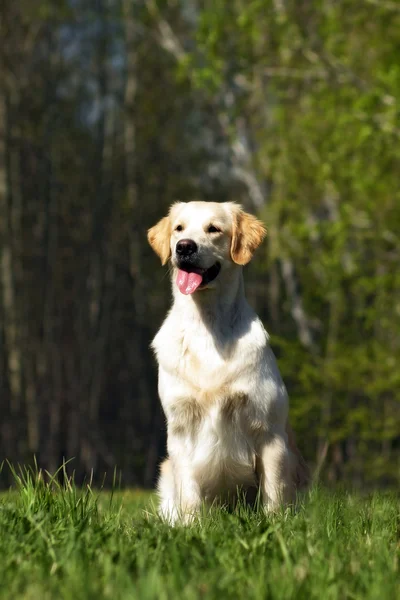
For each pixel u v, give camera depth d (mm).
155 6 22250
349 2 16625
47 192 31578
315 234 16859
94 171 33688
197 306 5730
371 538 4242
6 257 26734
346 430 17250
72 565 3395
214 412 5539
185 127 33188
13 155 29406
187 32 25219
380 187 15633
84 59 32156
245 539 3908
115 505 5602
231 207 6086
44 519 4141
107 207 34000
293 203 18109
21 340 28547
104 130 34156
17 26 28828
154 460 34500
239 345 5621
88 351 32531
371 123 15148
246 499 5918
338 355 17672
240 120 21016
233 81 19328
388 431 17250
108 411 38188
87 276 34812
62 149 32656
